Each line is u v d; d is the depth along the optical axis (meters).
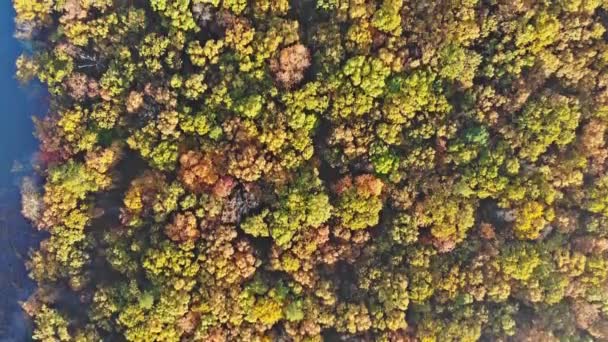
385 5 44.84
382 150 46.12
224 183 45.91
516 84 45.56
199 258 45.75
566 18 44.56
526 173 46.09
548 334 46.31
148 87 47.06
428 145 46.47
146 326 45.47
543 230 46.69
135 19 47.50
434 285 46.47
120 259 47.16
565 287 46.47
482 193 46.47
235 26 45.66
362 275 46.91
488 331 47.38
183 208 46.06
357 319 46.16
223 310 45.66
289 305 46.09
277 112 46.16
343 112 45.94
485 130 45.78
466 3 44.69
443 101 45.91
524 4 44.44
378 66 44.78
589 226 46.38
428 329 46.19
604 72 45.19
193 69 47.47
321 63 46.25
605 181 45.53
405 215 46.47
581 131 45.94
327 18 47.34
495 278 46.41
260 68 46.56
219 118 46.91
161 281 45.72
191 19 46.25
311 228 46.31
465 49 45.56
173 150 46.91
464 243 47.03
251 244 47.06
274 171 46.50
